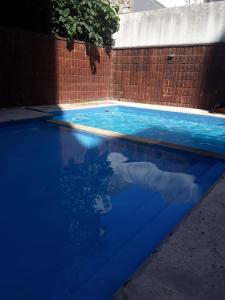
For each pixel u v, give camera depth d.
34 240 1.88
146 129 5.46
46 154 3.68
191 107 6.87
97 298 1.37
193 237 1.60
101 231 1.97
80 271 1.57
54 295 1.40
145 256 1.69
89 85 7.35
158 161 3.53
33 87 5.94
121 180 2.94
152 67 7.23
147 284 1.25
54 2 6.14
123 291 1.21
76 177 2.99
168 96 7.16
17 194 2.57
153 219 2.14
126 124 5.86
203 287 1.23
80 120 6.05
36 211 2.27
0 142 4.13
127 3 9.11
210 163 3.45
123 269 1.58
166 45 6.87
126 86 7.84
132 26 7.42
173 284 1.25
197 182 2.91
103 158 3.59
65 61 6.49
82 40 7.04
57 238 1.91
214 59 6.28
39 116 4.94
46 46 5.98
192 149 3.69
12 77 5.51
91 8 6.73
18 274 1.55
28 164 3.32
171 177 3.02
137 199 2.51
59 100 6.60
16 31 5.36
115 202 2.45
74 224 2.08
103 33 7.46
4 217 2.18
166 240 1.57
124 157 3.65
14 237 1.91
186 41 6.68
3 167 3.21
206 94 6.57
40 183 2.82
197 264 1.38
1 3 5.67
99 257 1.69
